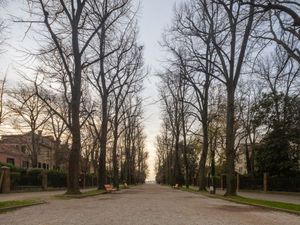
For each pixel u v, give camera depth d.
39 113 64.81
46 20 29.84
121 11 37.72
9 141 80.81
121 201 26.67
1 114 57.12
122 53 45.59
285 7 19.22
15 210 18.48
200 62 36.56
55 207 20.47
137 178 144.88
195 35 35.75
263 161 55.38
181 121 73.62
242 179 60.38
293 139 52.28
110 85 47.22
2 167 37.97
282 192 47.53
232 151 35.53
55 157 72.94
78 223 13.21
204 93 50.38
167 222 13.88
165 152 133.12
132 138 107.69
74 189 32.44
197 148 86.06
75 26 32.06
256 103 55.84
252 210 20.88
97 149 77.44
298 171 52.78
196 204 24.78
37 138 72.69
